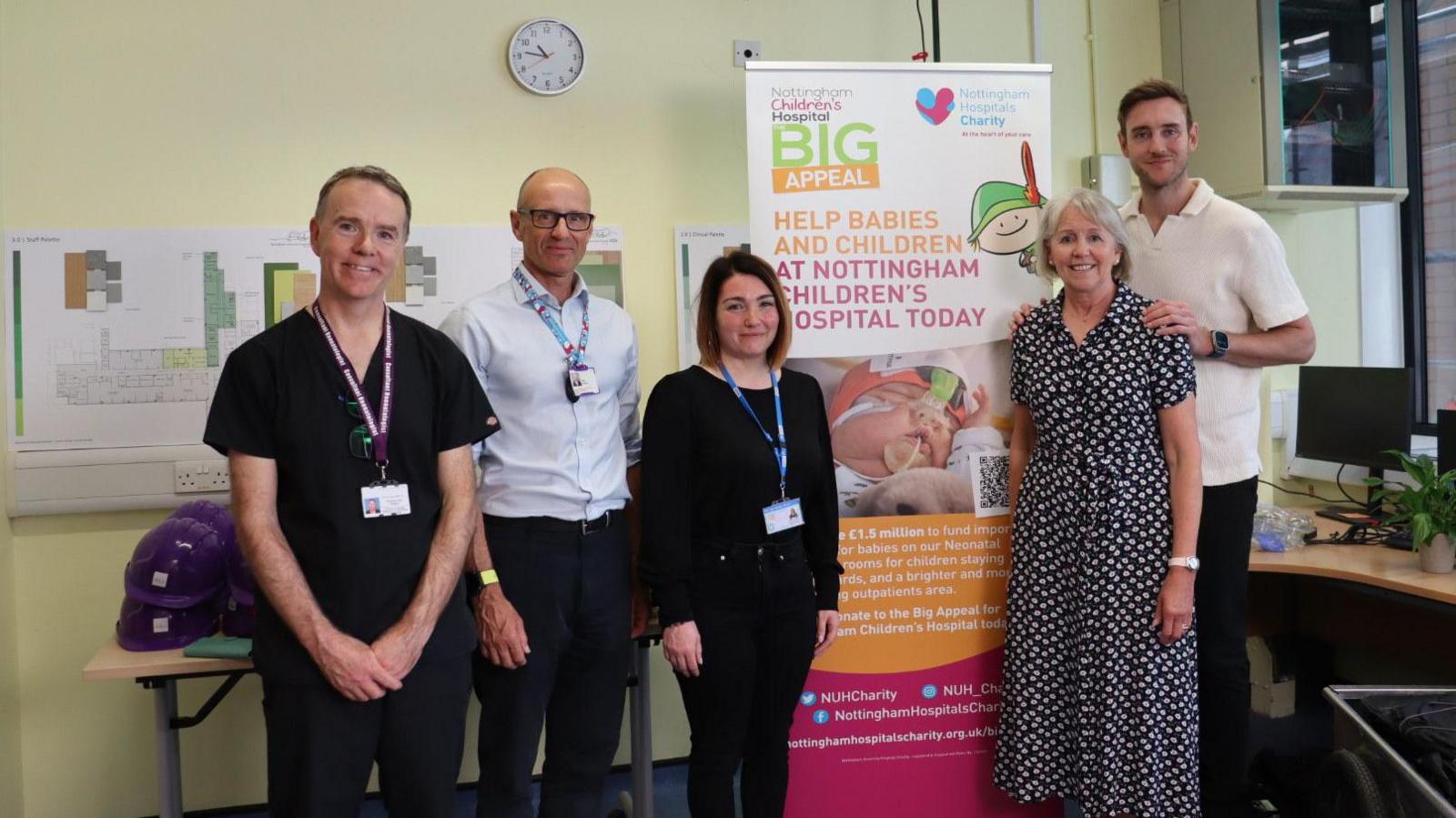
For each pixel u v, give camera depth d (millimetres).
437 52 3404
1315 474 3863
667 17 3557
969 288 2803
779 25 3643
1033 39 3832
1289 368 4051
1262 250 2574
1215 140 3721
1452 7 3746
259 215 3305
